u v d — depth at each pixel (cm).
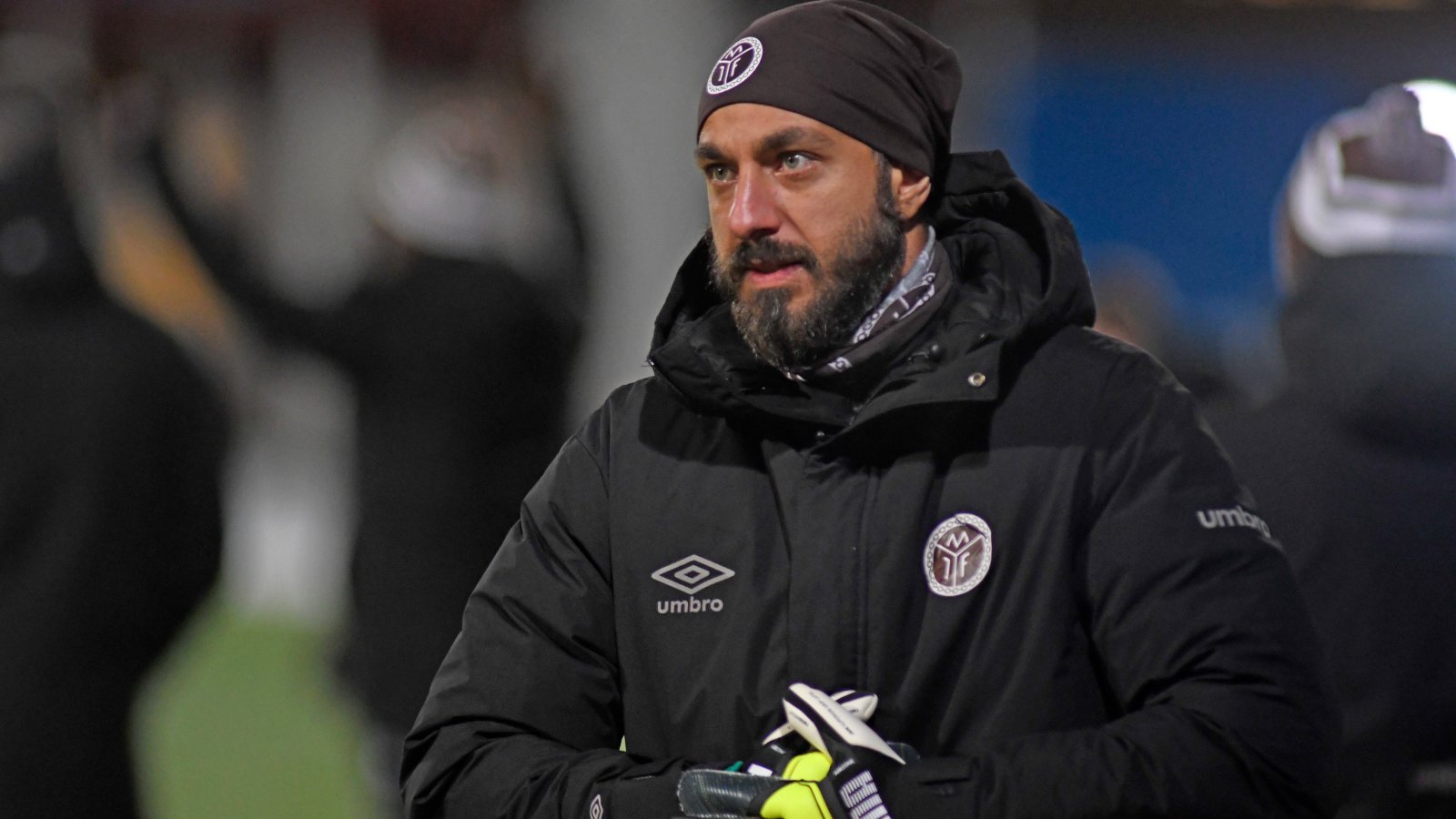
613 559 834
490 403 1841
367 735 1839
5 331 1520
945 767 746
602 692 845
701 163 831
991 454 790
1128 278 2794
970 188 858
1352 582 1036
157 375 1537
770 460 813
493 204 1895
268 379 3688
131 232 2977
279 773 2566
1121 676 769
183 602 1559
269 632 3641
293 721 2894
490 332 1833
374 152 3859
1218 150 3506
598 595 845
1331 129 1103
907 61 823
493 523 1838
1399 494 1046
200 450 1558
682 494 825
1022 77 3559
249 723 2869
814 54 804
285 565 3931
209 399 1581
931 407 785
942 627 774
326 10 3884
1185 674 756
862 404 824
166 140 1844
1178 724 739
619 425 856
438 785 833
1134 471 785
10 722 1473
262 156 3944
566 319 1920
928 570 782
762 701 793
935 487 792
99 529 1503
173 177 1845
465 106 1941
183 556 1549
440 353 1827
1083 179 3578
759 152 806
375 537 1830
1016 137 3584
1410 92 1104
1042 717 765
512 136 2461
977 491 786
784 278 809
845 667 781
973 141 3559
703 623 809
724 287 827
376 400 1853
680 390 820
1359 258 1062
